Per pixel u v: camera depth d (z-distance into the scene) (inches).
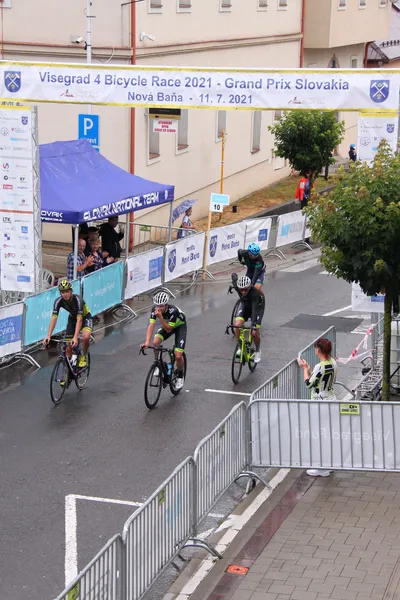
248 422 489.1
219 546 420.2
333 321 860.6
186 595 377.4
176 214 1130.0
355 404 478.0
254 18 1487.5
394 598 366.0
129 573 346.6
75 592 295.6
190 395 650.2
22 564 406.9
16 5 1133.7
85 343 645.9
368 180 516.7
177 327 633.6
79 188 880.3
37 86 722.8
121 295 884.6
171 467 521.7
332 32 1766.7
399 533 428.1
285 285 1016.2
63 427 582.9
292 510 458.3
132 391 658.2
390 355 600.1
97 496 481.1
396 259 523.2
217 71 681.6
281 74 666.8
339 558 402.9
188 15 1268.5
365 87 644.1
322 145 1374.3
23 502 472.4
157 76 695.7
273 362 732.0
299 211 1218.0
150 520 366.0
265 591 375.6
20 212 757.9
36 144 748.0
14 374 694.5
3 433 570.9
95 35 1120.2
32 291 769.6
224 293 978.7
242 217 1385.3
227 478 464.1
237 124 1493.6
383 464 482.3
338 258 534.6
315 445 486.3
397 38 2236.7
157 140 1230.3
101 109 1131.3
